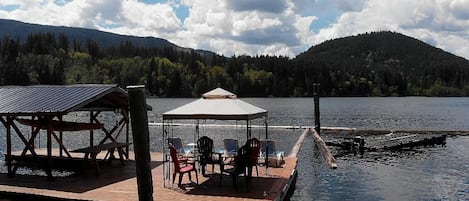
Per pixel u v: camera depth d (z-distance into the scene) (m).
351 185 15.94
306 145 27.55
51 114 13.13
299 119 55.94
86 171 15.05
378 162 21.28
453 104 108.38
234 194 11.72
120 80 142.62
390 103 113.75
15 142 29.97
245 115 12.41
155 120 52.66
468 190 15.27
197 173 14.40
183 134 35.25
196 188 12.41
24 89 16.19
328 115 65.25
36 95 15.14
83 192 11.98
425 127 45.72
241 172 12.21
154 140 30.73
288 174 14.35
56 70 127.06
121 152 16.08
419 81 169.38
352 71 158.75
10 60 129.38
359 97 153.88
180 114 12.78
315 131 34.16
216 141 29.53
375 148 25.62
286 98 145.62
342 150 25.58
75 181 13.47
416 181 16.69
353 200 13.84
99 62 154.38
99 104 17.06
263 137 32.56
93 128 16.28
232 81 144.75
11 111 13.65
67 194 11.77
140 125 9.25
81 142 29.28
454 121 54.59
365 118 59.19
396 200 13.90
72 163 15.00
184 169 13.03
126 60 156.75
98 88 15.30
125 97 16.45
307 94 146.62
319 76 148.50
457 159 22.28
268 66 154.88
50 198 11.62
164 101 120.88
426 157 22.97
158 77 140.88
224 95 13.80
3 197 12.24
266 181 13.30
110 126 43.72
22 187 12.67
